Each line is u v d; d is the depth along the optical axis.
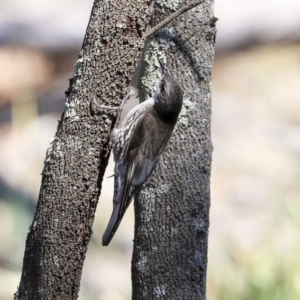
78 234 6.40
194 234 7.12
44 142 17.92
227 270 11.97
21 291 6.49
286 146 18.11
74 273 6.45
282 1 22.12
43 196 6.38
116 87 6.28
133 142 7.91
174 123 7.32
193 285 7.10
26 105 18.97
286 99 20.28
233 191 16.33
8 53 20.83
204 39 7.18
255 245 14.05
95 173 6.41
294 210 14.33
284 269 11.57
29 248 6.44
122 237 14.67
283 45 22.27
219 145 18.09
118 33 6.17
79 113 6.30
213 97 20.83
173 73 7.21
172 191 7.13
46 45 20.98
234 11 22.11
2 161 17.16
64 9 21.36
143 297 7.14
